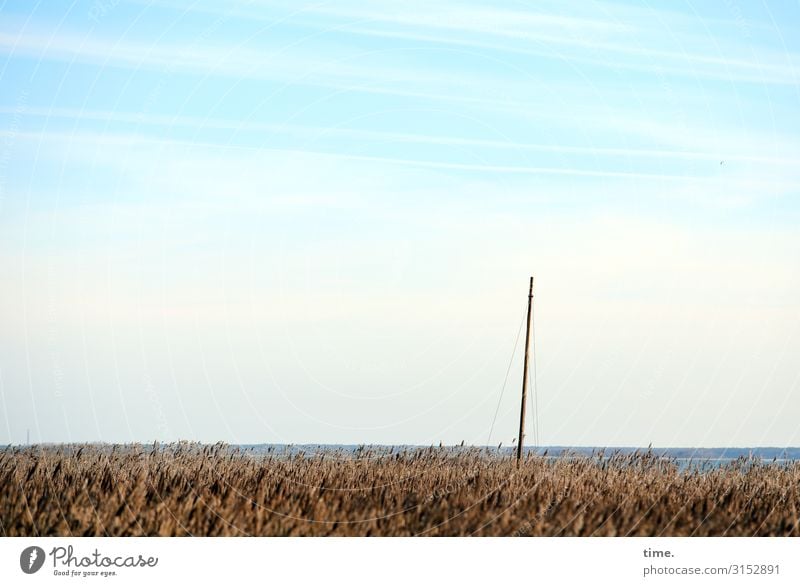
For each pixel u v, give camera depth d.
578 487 22.53
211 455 23.91
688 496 22.08
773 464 25.77
